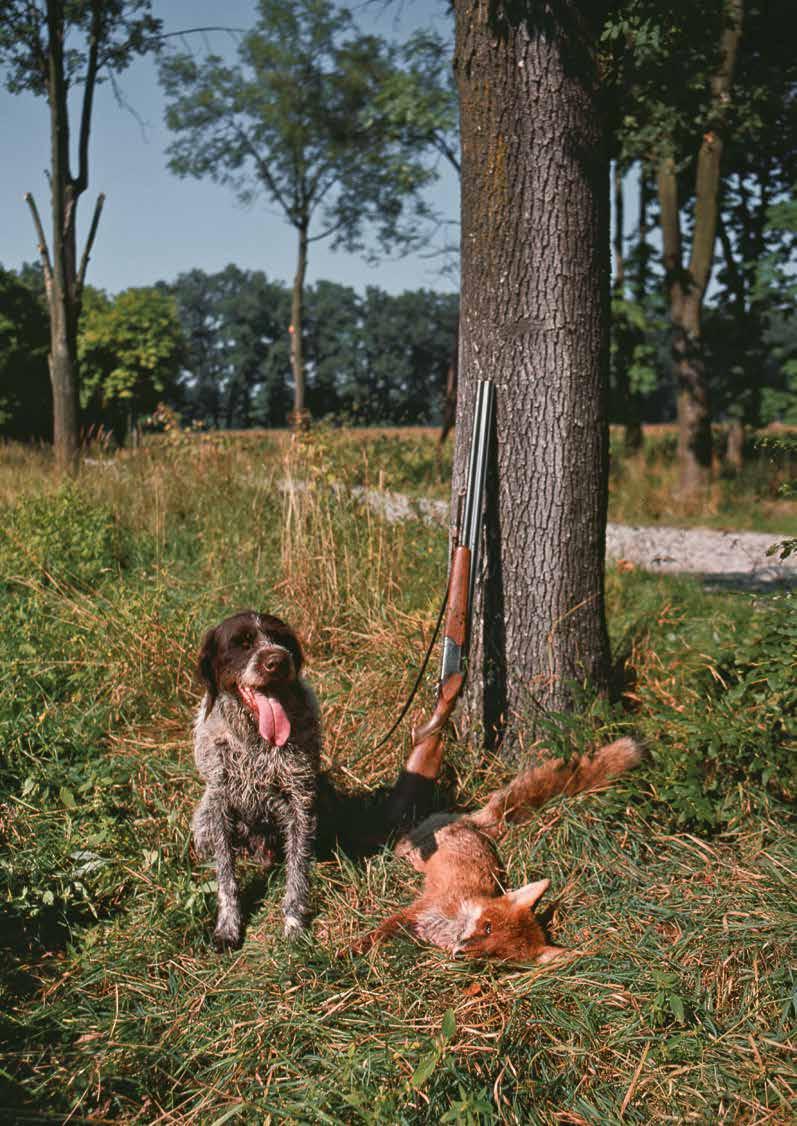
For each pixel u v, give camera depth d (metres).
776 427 18.11
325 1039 2.71
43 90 14.82
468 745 4.38
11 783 4.18
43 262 14.58
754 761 3.81
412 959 3.09
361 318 98.44
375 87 22.53
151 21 14.48
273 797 3.59
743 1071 2.56
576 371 4.22
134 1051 2.69
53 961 3.14
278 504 8.21
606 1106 2.49
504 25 3.98
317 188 26.25
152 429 11.52
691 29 4.67
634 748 3.93
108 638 5.37
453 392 19.97
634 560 9.34
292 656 3.57
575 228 4.14
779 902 3.23
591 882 3.48
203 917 3.39
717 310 17.03
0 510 8.49
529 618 4.34
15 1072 2.64
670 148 9.38
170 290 107.44
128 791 4.12
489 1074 2.57
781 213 14.05
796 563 10.27
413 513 7.05
